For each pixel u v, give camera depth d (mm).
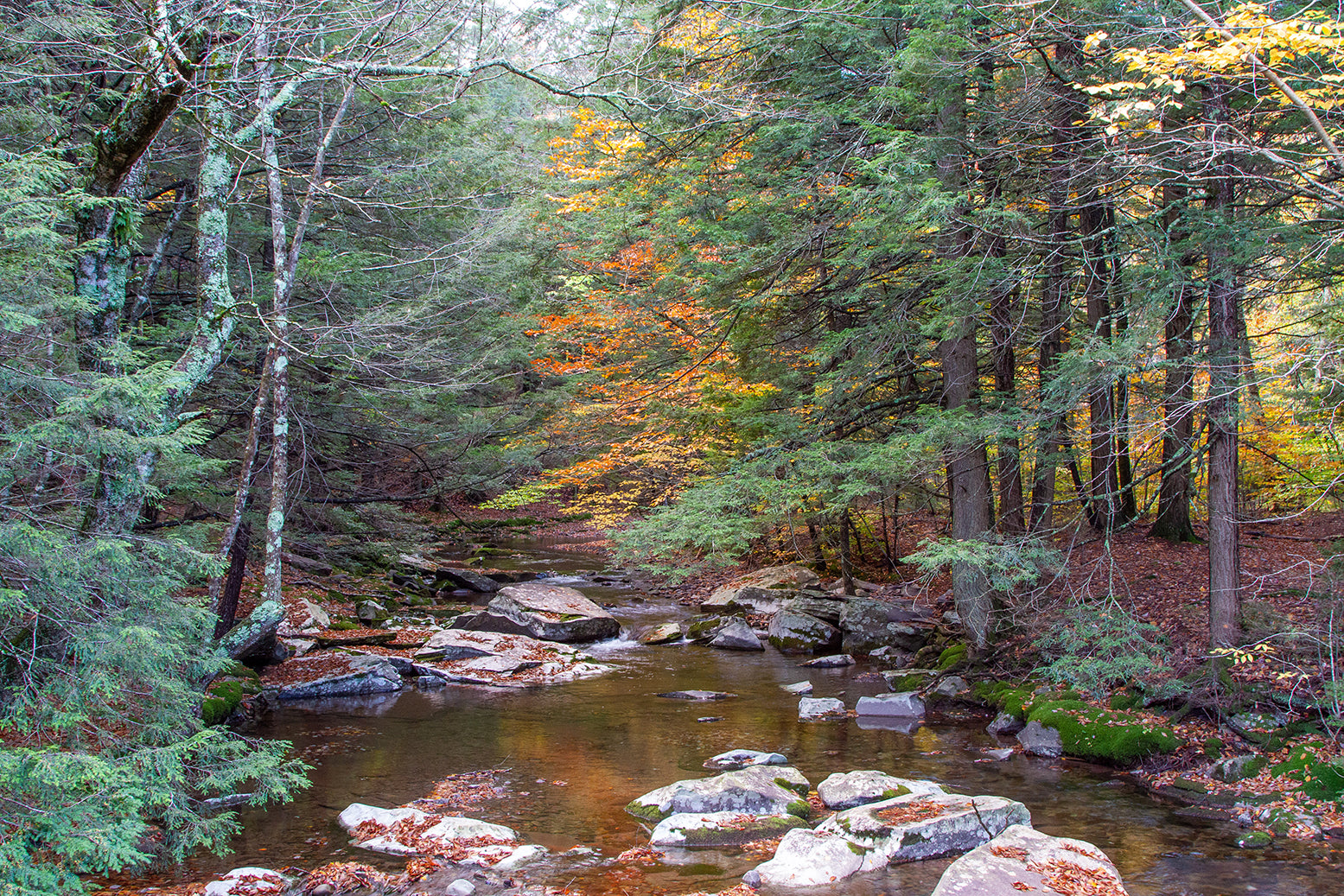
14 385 5617
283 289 10844
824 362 12773
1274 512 19062
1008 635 13117
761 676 14734
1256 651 9172
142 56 7496
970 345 12688
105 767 5016
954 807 7363
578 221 18141
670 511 12461
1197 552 16312
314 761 9836
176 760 5879
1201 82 8445
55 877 5012
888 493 12477
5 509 5637
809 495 12156
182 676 7266
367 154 15188
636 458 17984
